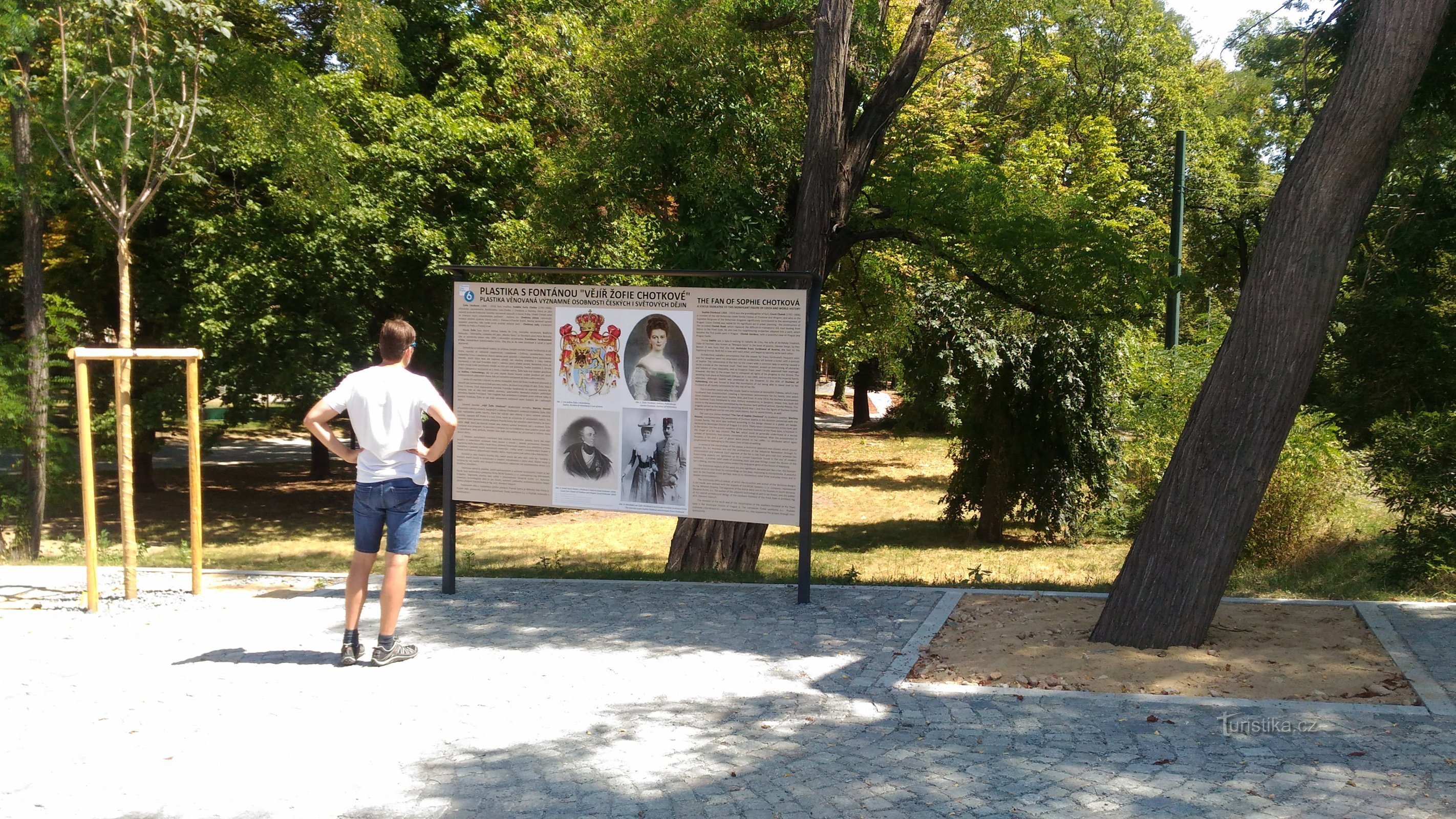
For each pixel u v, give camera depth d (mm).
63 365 12188
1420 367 12328
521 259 14906
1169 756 4270
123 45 8680
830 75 10453
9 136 12133
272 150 15406
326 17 19594
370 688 5324
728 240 11789
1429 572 7973
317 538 16922
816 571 11586
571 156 13227
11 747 4484
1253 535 11914
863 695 5172
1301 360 5711
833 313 21578
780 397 7141
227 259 16641
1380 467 8656
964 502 17203
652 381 7363
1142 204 30281
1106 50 31297
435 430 21422
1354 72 5551
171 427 18594
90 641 6273
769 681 5406
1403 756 4215
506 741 4562
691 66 11555
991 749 4395
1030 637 6121
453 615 6988
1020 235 11195
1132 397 16000
